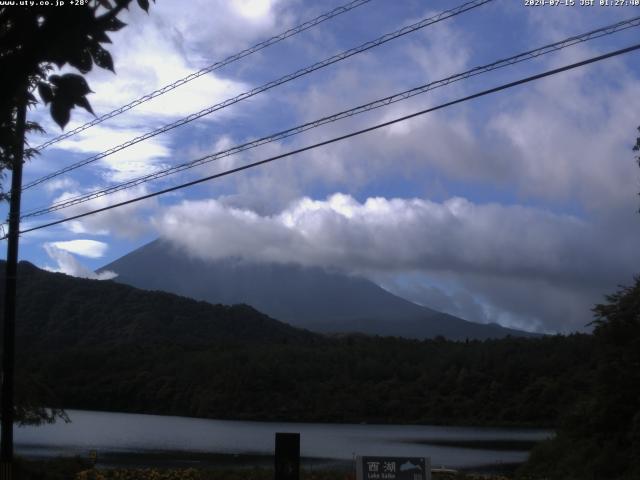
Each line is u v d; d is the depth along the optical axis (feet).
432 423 315.78
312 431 264.31
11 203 64.75
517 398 316.81
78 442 175.22
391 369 366.02
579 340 333.62
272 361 355.97
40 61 15.23
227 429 253.85
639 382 85.97
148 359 355.15
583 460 86.74
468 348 378.94
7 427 64.08
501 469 125.49
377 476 41.65
